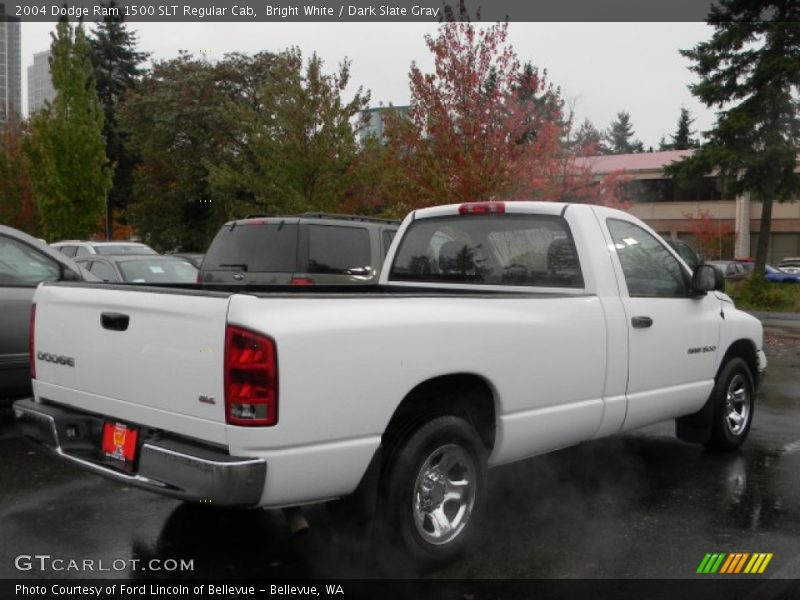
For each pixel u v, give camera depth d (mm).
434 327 4031
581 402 4934
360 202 19766
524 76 15602
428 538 4082
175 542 4488
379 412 3791
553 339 4691
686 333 5805
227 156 40531
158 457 3602
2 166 34469
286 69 19672
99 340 4047
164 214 44406
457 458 4227
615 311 5168
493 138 14492
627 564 4250
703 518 4988
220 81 42031
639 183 47344
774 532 4746
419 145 14734
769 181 27047
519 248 5480
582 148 27859
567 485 5684
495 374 4340
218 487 3379
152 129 42531
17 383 6961
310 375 3527
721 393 6336
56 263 7309
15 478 5574
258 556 4316
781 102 26266
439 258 5902
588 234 5207
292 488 3543
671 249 5961
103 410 4055
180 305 3635
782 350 13570
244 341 3408
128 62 56281
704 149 27453
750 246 46500
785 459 6395
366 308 3809
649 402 5473
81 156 26906
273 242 9523
